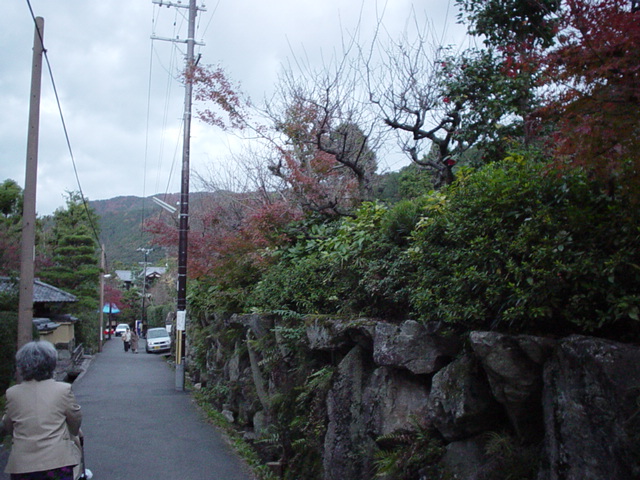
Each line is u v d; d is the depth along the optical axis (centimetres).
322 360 719
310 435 655
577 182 360
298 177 1026
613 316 321
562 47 340
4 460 785
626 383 270
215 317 1429
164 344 3831
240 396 1067
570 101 336
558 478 303
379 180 1162
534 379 348
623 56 317
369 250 628
